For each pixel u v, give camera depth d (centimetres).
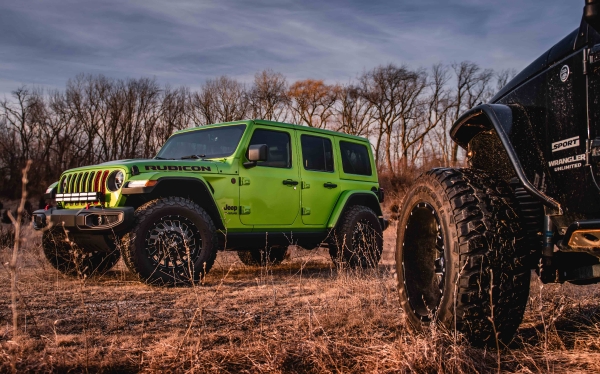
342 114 5241
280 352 263
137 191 513
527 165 266
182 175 544
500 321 255
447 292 262
